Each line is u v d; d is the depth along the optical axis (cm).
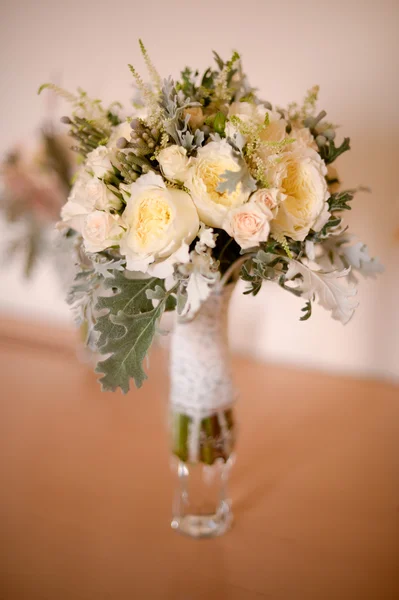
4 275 147
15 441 97
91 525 79
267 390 111
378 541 77
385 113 96
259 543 77
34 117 128
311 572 72
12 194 113
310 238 66
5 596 69
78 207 67
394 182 99
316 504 83
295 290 65
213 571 73
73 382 118
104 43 114
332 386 112
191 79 72
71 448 95
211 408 74
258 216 59
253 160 60
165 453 93
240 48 103
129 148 62
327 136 68
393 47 93
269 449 95
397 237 101
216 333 73
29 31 121
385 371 112
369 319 109
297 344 118
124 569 73
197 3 103
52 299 143
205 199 59
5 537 77
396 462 91
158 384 116
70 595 70
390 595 69
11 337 137
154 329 65
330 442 96
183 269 62
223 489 80
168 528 79
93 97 119
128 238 60
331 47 97
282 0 98
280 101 102
